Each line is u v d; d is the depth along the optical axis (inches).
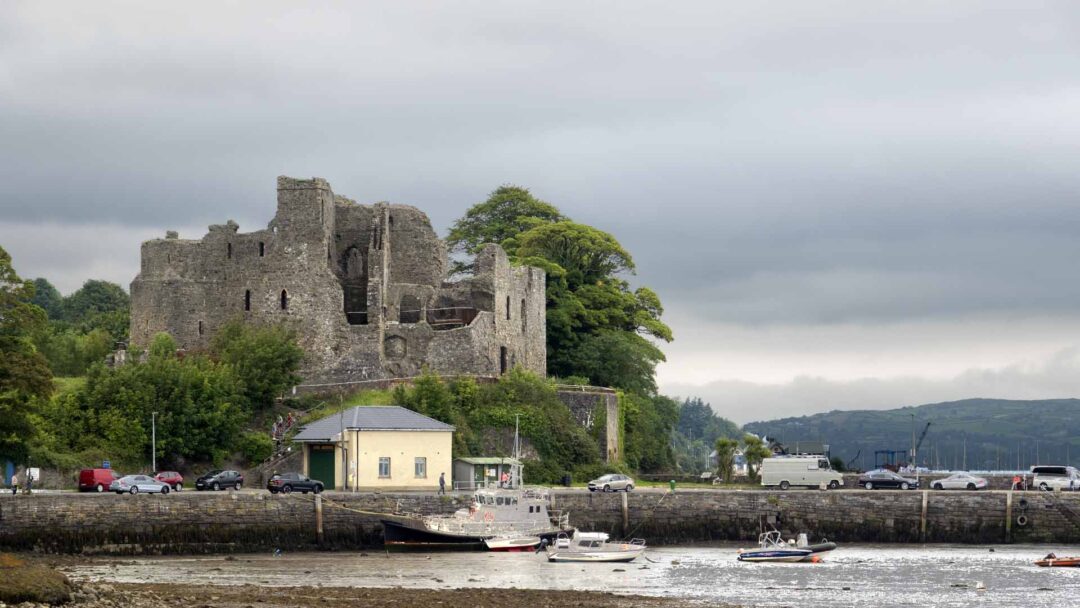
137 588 3287.4
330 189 6156.5
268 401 5600.4
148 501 4256.9
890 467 6141.7
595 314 7086.6
